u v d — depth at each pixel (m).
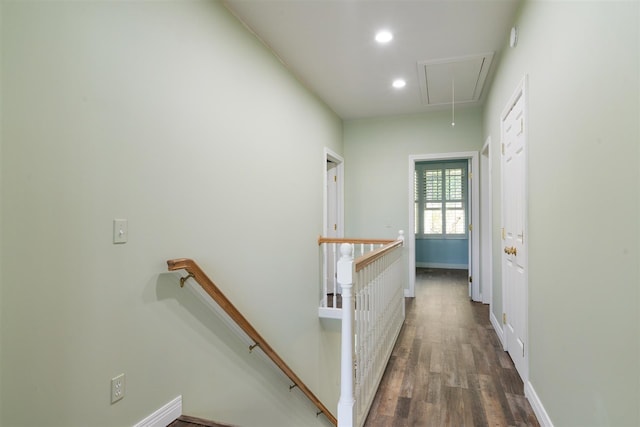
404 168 5.22
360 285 2.11
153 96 1.77
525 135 2.21
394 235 5.28
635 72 1.03
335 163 5.35
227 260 2.38
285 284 3.28
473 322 4.04
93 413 1.44
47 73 1.29
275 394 2.88
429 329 3.81
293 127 3.55
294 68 3.47
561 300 1.66
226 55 2.41
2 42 1.16
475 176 4.96
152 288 1.73
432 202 8.53
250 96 2.72
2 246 1.16
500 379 2.59
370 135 5.38
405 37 2.88
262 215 2.88
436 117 5.07
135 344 1.63
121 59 1.59
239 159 2.55
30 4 1.24
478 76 3.67
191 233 2.03
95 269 1.46
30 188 1.24
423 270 8.15
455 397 2.35
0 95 1.16
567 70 1.55
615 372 1.16
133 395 1.61
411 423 2.07
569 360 1.57
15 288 1.20
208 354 2.10
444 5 2.43
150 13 1.76
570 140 1.52
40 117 1.26
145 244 1.70
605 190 1.22
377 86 3.99
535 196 2.07
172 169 1.89
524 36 2.25
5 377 1.18
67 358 1.35
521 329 2.54
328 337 4.28
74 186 1.38
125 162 1.60
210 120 2.22
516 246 2.64
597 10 1.27
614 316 1.16
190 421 1.82
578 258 1.46
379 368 2.59
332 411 4.28
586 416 1.39
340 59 3.27
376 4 2.42
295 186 3.56
